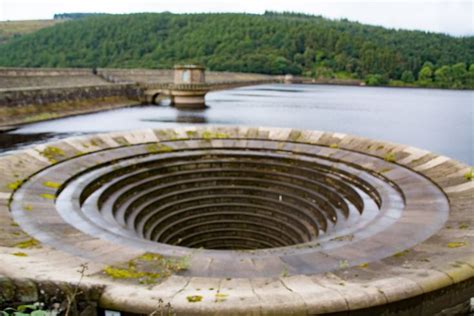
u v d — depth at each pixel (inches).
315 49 7785.4
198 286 327.0
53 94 2377.0
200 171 858.8
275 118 2512.3
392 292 303.9
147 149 877.8
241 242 833.5
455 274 339.0
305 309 275.7
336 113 2800.2
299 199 802.2
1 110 1943.9
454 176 654.5
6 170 658.2
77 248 439.8
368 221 579.5
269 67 7111.2
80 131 1876.2
